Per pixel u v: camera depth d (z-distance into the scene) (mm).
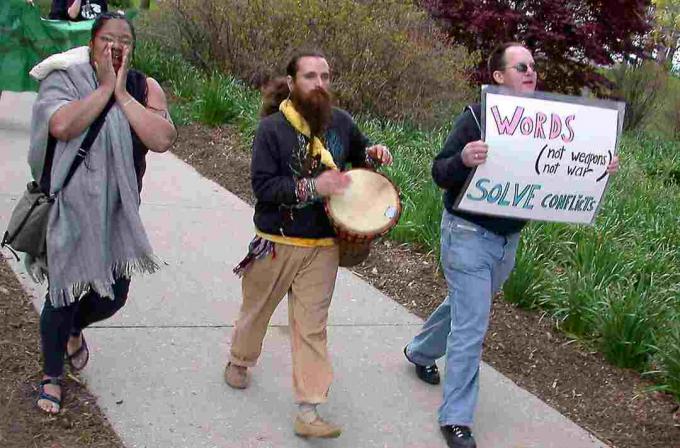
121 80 3590
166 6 11672
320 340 3865
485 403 4574
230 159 8430
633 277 6270
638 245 7367
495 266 4023
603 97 15500
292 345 3889
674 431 4523
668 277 6605
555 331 5555
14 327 4531
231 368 4270
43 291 4988
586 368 5141
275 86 3857
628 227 7891
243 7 10586
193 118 9461
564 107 3922
